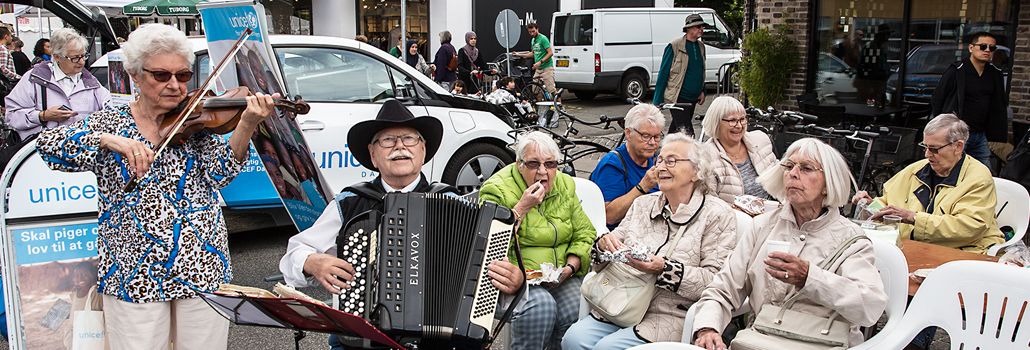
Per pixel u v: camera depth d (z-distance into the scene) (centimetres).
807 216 310
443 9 1947
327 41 648
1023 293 292
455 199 274
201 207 298
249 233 671
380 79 668
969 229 413
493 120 727
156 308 291
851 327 308
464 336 259
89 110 573
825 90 1060
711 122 476
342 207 293
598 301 340
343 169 641
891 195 456
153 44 277
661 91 1048
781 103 1084
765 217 325
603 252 339
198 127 288
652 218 359
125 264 288
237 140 302
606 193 444
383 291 260
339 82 646
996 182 464
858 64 1028
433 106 687
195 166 296
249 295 238
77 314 358
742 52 1136
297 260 280
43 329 352
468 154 705
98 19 834
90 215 358
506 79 1506
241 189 605
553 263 374
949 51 945
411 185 305
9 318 346
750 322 349
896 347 311
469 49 1642
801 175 300
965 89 680
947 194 426
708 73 1769
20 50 1332
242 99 300
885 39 999
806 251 305
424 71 1567
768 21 1088
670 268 332
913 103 988
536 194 359
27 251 348
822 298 284
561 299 381
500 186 377
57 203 351
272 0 1745
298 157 425
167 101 285
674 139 352
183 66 285
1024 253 362
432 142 310
